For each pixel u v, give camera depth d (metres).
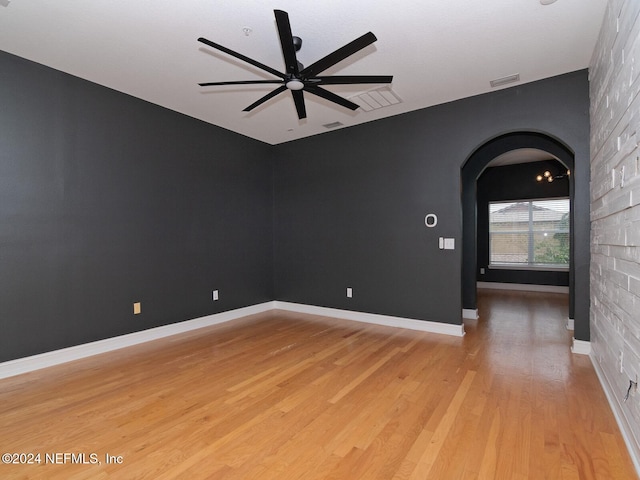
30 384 2.64
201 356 3.26
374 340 3.73
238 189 4.92
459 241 3.88
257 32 2.55
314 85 2.57
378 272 4.46
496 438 1.90
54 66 3.05
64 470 1.66
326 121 4.48
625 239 1.93
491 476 1.61
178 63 3.00
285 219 5.38
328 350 3.41
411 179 4.19
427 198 4.08
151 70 3.12
